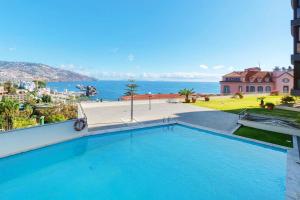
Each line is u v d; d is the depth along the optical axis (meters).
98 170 10.91
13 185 9.45
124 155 12.73
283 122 16.64
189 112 24.17
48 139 12.98
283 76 54.41
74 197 8.54
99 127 16.59
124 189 9.12
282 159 11.71
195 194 8.66
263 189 8.87
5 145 11.12
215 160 11.93
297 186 7.99
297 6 17.72
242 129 16.66
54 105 23.70
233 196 8.42
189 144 14.46
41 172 10.67
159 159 12.20
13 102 19.16
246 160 11.77
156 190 9.03
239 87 56.59
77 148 13.83
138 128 17.03
